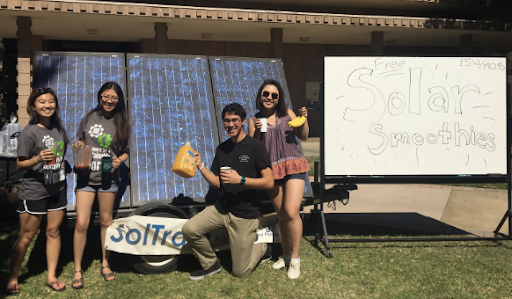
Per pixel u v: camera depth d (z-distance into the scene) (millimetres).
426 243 5320
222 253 4871
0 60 17781
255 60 5961
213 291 3896
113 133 3973
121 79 5293
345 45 20438
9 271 4312
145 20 14008
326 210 7129
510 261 4684
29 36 13180
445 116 5219
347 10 18672
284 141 4160
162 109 5160
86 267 4422
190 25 15203
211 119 5250
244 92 5590
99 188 3943
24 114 13000
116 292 3846
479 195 8000
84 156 3756
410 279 4203
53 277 3898
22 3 12133
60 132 3906
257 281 4125
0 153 6508
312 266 4504
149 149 4848
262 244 4410
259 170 4055
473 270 4426
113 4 12961
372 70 5184
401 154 5168
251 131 4383
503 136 5266
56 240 3924
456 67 5262
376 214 6805
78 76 5191
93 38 17266
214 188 4312
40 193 3695
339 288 3992
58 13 12750
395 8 18891
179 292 3869
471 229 5965
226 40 18656
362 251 5008
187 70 5574
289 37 18125
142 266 4215
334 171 5117
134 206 4500
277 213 4395
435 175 5184
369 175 5133
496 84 5277
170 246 4211
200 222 4035
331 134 5125
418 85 5219
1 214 5973
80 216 3900
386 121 5168
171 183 4703
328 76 5148
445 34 17359
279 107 4293
